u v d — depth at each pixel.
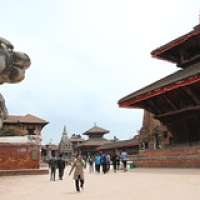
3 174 30.03
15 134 68.69
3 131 66.19
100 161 30.22
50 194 13.68
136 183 16.17
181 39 31.50
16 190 16.12
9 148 32.69
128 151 87.06
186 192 11.74
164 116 30.42
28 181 22.83
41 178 26.42
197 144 26.67
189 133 27.81
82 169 14.59
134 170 28.67
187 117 27.88
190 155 24.77
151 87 29.45
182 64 33.75
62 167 24.73
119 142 94.44
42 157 88.75
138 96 28.61
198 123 26.78
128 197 11.25
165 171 23.19
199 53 32.41
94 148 111.31
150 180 17.23
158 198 10.64
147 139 55.72
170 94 28.70
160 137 41.66
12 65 3.83
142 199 10.59
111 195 12.08
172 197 10.69
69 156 97.94
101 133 119.31
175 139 29.83
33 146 33.81
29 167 33.16
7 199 12.45
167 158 27.28
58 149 98.69
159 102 30.81
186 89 25.91
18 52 3.87
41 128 88.88
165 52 34.88
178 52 35.16
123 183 16.72
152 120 54.84
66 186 17.55
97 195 12.34
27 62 3.94
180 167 25.55
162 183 15.25
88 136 120.50
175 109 29.06
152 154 29.44
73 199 11.57
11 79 3.88
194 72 24.39
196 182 14.61
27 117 87.69
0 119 3.80
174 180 16.20
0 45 3.81
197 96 26.11
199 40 31.09
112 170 32.75
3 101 3.87
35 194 13.93
